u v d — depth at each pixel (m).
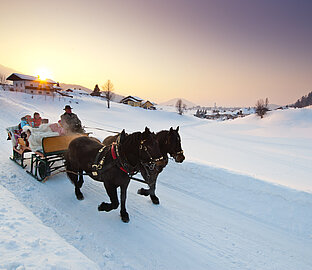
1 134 13.42
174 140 5.69
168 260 3.86
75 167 5.79
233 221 5.29
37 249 2.93
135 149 4.47
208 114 149.00
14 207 4.20
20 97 52.31
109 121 42.03
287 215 5.36
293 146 24.55
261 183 6.32
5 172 7.21
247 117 65.44
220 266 3.80
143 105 103.38
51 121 20.53
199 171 7.46
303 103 194.88
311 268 3.87
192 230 4.81
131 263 3.71
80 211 5.24
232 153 18.16
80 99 71.69
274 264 3.91
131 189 6.81
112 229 4.63
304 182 9.53
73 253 3.10
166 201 6.10
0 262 2.44
